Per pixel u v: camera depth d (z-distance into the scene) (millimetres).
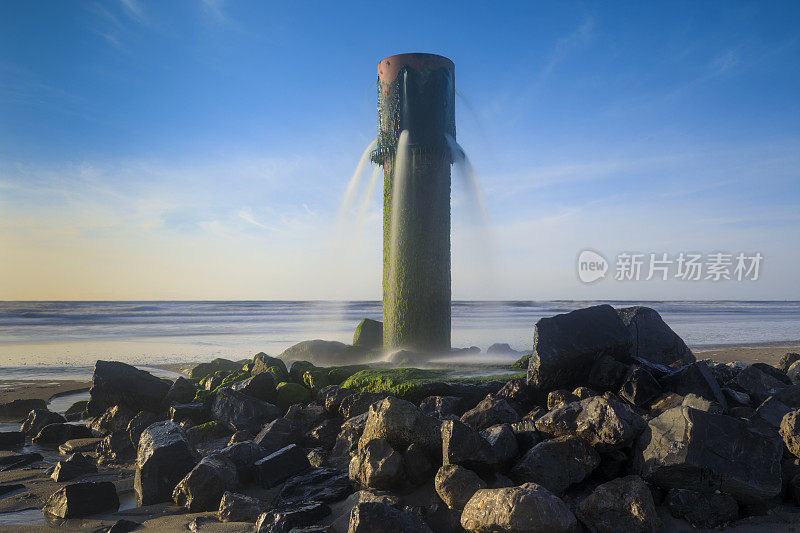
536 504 3625
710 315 57688
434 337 10070
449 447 4477
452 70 10508
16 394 12188
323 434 6406
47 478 6191
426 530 3852
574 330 6289
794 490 4297
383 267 10641
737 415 5438
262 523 4133
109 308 79312
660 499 4297
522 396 6113
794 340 24469
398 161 10172
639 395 5617
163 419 8195
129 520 4660
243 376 9555
